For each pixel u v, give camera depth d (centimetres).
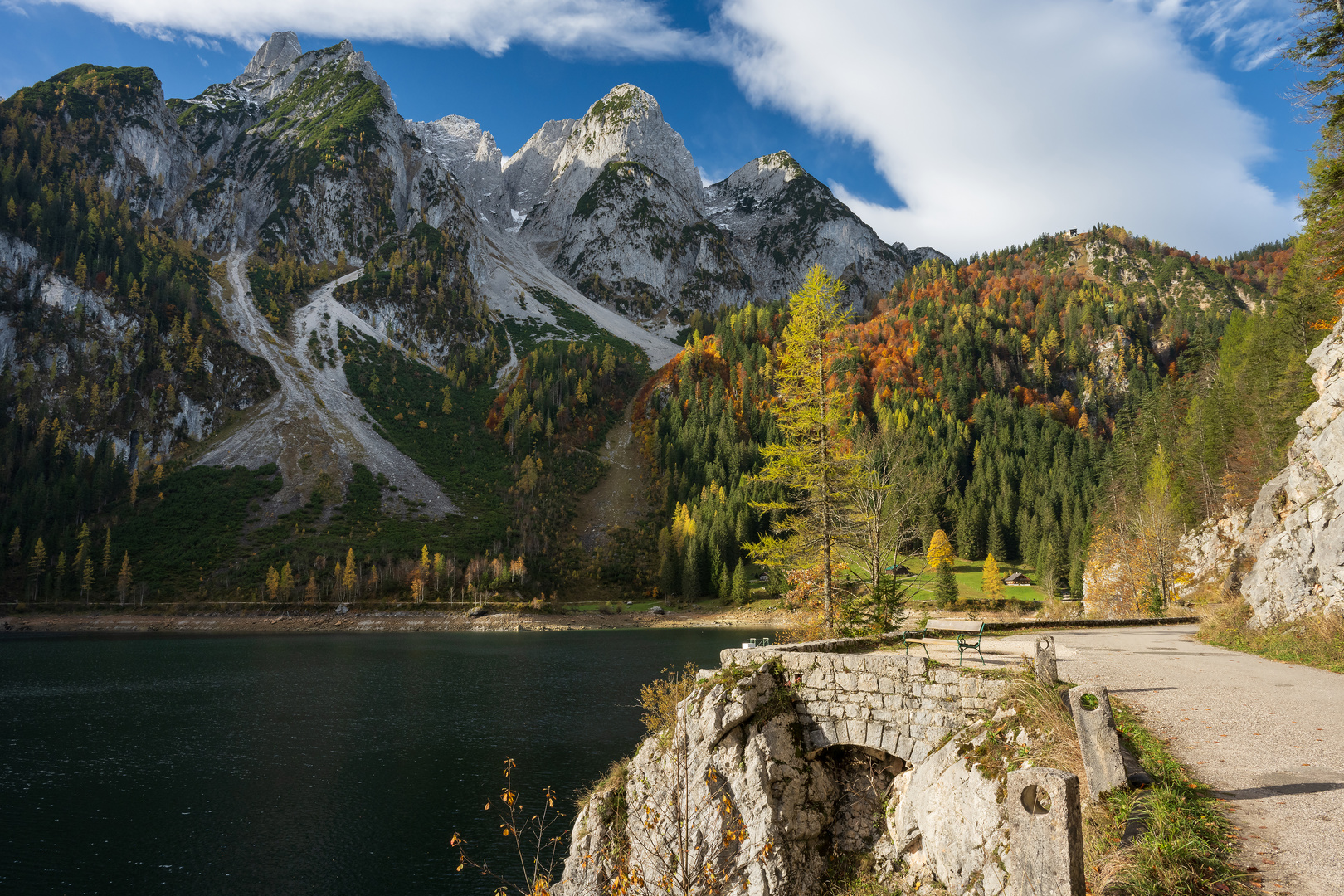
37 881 2455
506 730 4419
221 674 6812
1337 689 1455
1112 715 823
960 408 17838
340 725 4606
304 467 17062
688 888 1071
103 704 5375
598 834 1534
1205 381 7406
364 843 2759
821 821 1302
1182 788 808
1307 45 1823
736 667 1410
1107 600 5734
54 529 13550
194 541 13850
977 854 952
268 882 2456
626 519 16888
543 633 11050
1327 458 2269
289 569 12512
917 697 1228
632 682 6181
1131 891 617
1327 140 2169
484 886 2419
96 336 18350
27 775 3612
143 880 2472
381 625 11531
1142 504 5584
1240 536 4362
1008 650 1847
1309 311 3912
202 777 3566
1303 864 625
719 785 1304
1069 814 555
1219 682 1548
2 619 11206
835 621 2477
